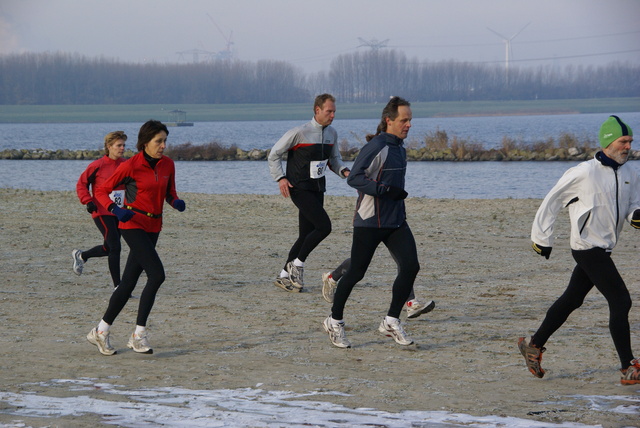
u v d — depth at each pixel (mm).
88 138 162375
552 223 8016
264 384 7961
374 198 9352
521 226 23469
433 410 7004
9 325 10977
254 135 165875
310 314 11766
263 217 26312
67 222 24750
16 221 24812
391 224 9398
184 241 20438
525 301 12641
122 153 12812
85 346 9789
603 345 9633
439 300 12797
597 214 7770
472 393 7609
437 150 78250
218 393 7590
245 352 9453
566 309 7941
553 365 8742
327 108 12930
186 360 9062
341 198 33281
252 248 19219
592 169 7789
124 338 10242
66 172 64562
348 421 6633
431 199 32219
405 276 9562
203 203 30938
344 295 9609
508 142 81438
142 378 8219
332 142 13359
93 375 8367
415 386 7875
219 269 16109
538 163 70812
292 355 9305
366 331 10625
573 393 7609
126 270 9414
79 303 12633
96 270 16031
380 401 7305
